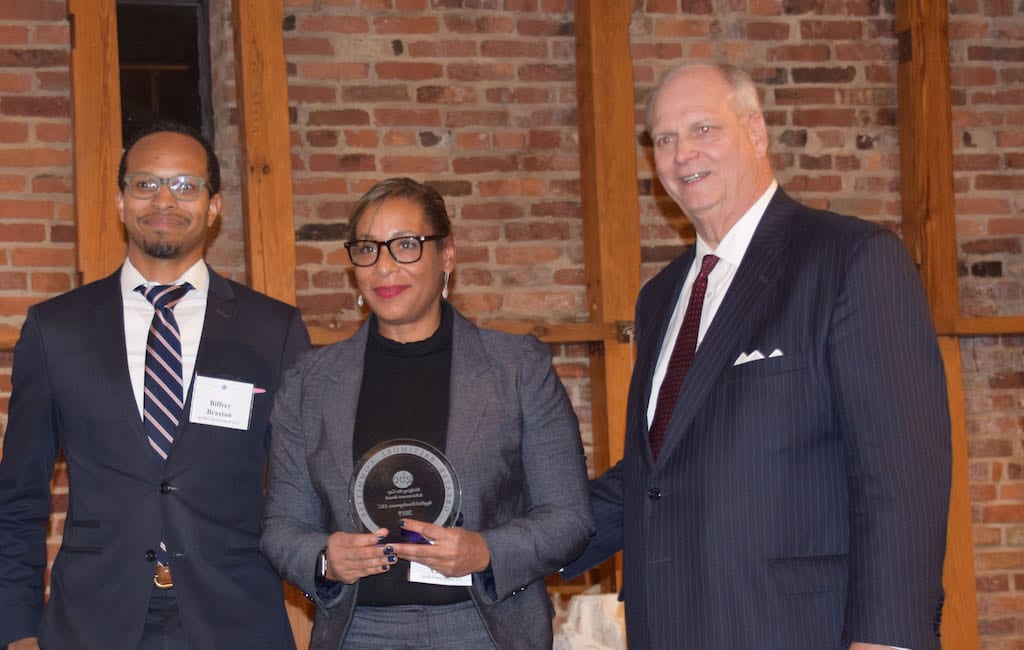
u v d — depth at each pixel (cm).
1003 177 498
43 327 251
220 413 248
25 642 244
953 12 497
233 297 264
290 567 213
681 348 221
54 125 435
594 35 460
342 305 457
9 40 431
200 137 270
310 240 455
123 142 454
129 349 254
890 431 188
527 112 474
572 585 457
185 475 242
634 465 222
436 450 209
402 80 464
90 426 244
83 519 242
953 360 482
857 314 194
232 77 457
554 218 476
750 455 199
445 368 226
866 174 492
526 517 218
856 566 188
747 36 486
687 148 219
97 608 236
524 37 475
